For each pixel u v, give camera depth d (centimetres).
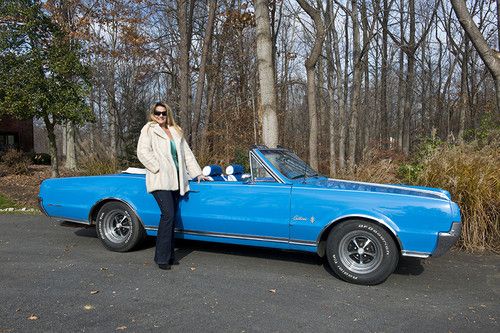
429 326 333
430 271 479
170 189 457
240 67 2008
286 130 2078
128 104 2556
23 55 1301
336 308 365
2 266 474
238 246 574
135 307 361
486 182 590
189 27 1922
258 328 324
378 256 421
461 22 730
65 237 619
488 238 586
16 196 1076
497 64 730
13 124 2416
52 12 1453
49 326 322
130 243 525
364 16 1569
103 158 1075
